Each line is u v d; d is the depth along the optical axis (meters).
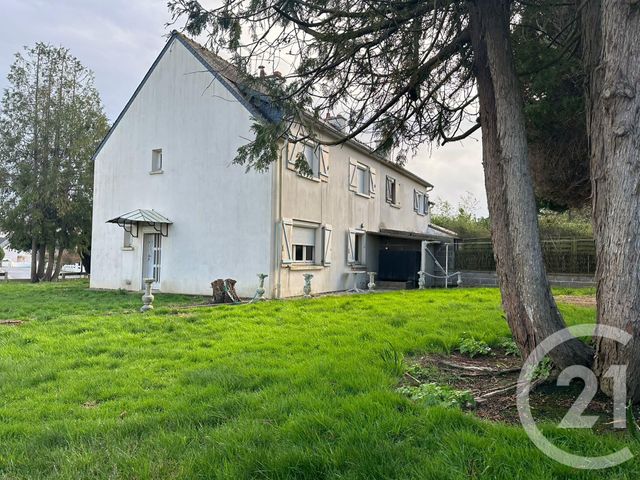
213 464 2.68
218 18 4.46
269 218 12.76
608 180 3.38
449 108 5.83
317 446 2.82
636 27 3.20
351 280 17.41
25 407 3.88
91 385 4.43
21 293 14.30
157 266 14.85
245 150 5.51
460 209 34.53
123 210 15.51
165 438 3.08
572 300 10.87
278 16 4.58
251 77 4.94
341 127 6.20
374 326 7.21
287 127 5.32
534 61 5.26
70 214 23.11
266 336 6.66
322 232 15.31
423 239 19.58
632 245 3.24
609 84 3.31
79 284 19.02
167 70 14.70
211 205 13.70
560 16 4.79
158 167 15.05
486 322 7.35
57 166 22.53
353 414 3.31
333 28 4.76
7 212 22.06
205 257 13.72
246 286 12.98
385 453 2.69
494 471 2.48
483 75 4.53
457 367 4.95
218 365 5.00
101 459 2.80
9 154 22.11
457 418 3.21
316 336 6.52
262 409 3.56
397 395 3.73
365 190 19.08
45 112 22.66
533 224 4.06
